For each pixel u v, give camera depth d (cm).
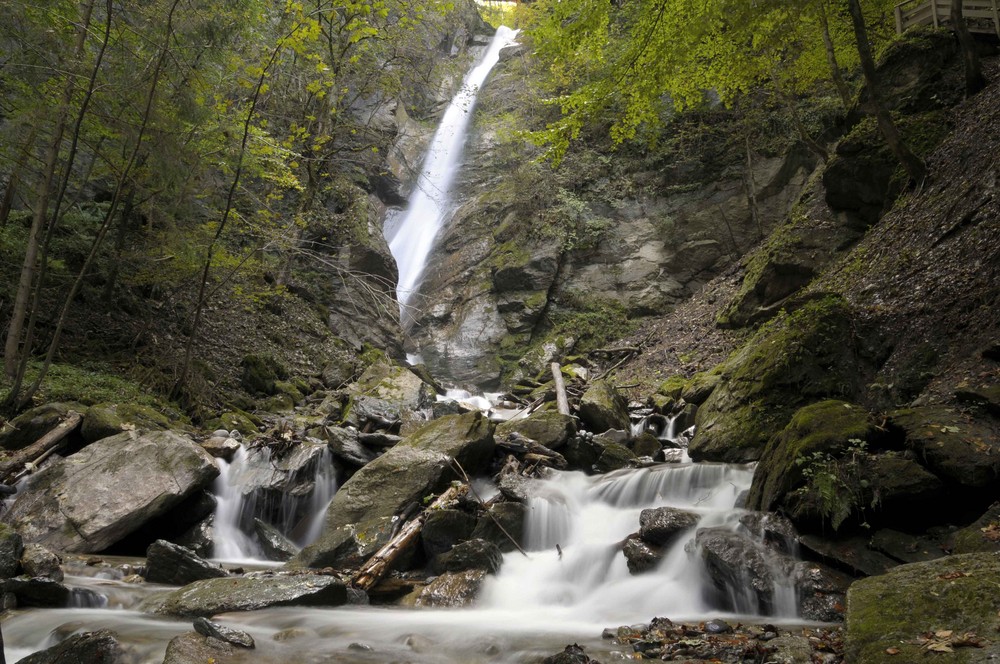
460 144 2812
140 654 500
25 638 552
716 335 1619
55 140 1014
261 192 1839
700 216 2117
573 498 936
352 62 1769
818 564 620
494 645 539
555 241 2206
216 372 1430
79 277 1049
